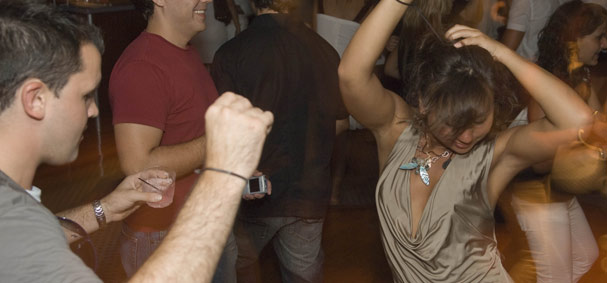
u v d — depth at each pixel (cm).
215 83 250
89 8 547
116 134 205
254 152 108
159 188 181
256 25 248
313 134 249
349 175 476
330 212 416
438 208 174
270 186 239
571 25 264
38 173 475
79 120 118
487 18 444
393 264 186
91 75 120
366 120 185
